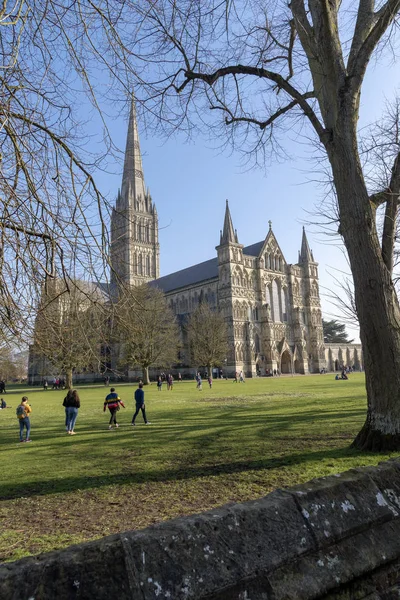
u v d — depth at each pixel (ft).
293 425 56.24
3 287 20.40
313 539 8.76
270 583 7.78
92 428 66.39
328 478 10.73
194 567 7.33
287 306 366.84
